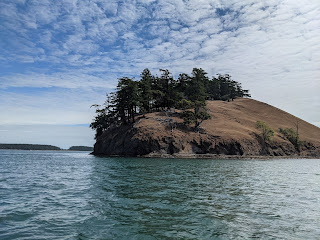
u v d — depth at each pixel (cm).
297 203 1325
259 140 8931
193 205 1206
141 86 9944
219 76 16988
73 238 764
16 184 1961
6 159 6406
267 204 1277
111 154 8556
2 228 855
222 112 12075
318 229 888
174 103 10844
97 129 11369
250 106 14788
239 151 7900
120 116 10356
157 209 1125
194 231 837
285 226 916
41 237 770
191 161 5438
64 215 1025
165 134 7938
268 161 6244
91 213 1057
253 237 796
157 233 812
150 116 9662
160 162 4947
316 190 1805
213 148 7812
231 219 986
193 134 8275
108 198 1372
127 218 979
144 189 1664
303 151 9969
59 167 3772
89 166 3916
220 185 1900
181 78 12512
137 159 6166
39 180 2211
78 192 1570
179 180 2161
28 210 1112
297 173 3175
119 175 2564
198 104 9319
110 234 801
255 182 2159
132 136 8019
